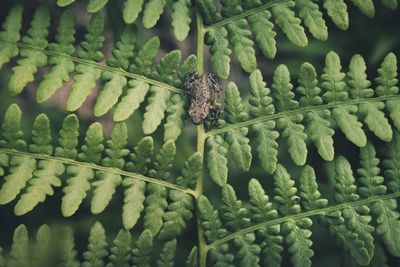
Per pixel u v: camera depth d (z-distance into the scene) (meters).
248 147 0.32
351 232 0.32
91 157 0.32
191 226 0.42
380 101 0.32
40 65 0.32
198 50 0.33
